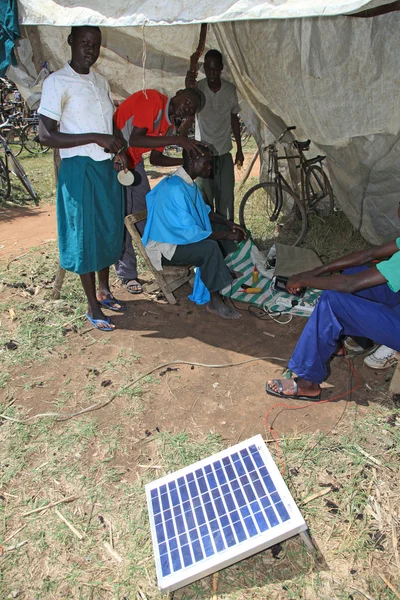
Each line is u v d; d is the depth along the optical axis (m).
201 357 3.54
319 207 6.52
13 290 4.60
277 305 4.18
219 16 2.29
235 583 2.06
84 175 3.40
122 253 4.33
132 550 2.20
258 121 5.93
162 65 5.31
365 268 3.25
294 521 1.96
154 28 4.62
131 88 5.55
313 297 4.25
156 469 2.61
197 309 4.25
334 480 2.50
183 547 2.04
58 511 2.40
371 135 4.20
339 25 3.45
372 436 2.75
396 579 2.04
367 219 5.12
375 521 2.29
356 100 3.83
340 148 4.59
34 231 6.48
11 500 2.46
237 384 3.24
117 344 3.73
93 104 3.32
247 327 3.94
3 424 2.95
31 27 4.04
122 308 4.20
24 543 2.25
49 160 11.20
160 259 4.00
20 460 2.69
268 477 2.18
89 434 2.85
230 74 4.84
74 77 3.24
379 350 3.26
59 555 2.20
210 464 2.37
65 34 4.28
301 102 4.15
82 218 3.48
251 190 5.86
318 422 2.88
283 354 3.56
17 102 12.67
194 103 3.75
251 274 4.65
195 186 3.88
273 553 2.16
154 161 4.49
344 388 3.15
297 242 5.56
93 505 2.43
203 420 2.93
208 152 3.70
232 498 2.16
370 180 4.67
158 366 3.45
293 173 6.08
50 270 5.04
